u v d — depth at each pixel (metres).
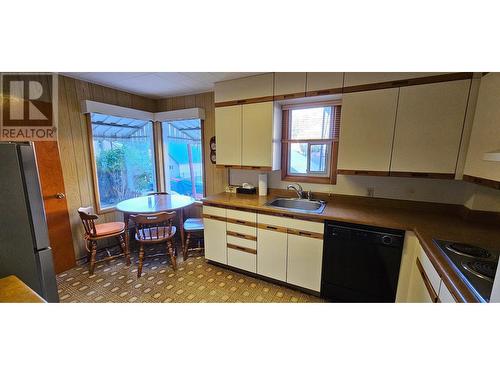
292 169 2.64
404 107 1.72
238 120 2.50
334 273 1.90
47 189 2.34
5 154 1.07
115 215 3.11
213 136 3.12
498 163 1.18
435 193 1.95
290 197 2.60
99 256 2.87
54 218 2.41
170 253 2.51
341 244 1.83
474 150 1.46
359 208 2.09
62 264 2.49
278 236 2.12
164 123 3.52
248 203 2.32
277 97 2.25
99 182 2.94
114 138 3.07
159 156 3.54
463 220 1.72
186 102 3.26
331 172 2.39
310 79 2.07
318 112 2.41
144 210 2.41
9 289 0.86
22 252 1.16
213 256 2.58
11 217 1.11
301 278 2.07
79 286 2.23
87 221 2.38
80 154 2.65
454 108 1.57
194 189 3.48
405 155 1.76
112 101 2.92
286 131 2.58
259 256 2.27
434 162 1.67
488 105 1.34
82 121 2.65
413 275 1.55
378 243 1.69
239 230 2.34
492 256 1.15
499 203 1.62
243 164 2.54
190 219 3.03
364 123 1.88
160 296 2.08
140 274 2.40
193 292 2.14
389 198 2.13
